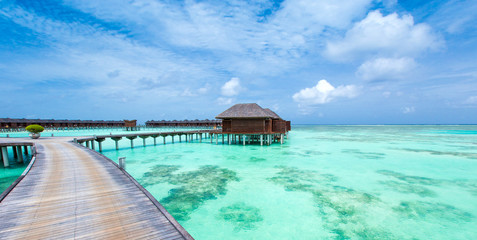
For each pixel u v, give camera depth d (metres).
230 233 6.30
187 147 24.89
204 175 12.30
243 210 7.75
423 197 8.85
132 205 5.16
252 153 20.23
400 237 5.99
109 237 3.77
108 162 10.00
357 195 9.09
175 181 11.13
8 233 3.83
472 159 16.94
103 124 79.75
